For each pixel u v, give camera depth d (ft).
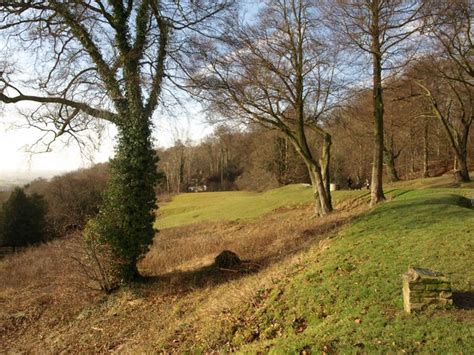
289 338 20.59
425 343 16.69
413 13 58.90
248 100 65.00
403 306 20.59
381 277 25.70
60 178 118.52
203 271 42.06
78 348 31.78
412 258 28.40
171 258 53.11
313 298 25.27
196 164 299.58
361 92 69.31
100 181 115.96
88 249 39.17
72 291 42.60
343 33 62.49
